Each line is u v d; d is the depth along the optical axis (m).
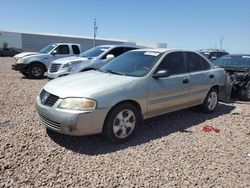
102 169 4.09
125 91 5.03
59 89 4.91
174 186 3.74
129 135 5.17
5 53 42.09
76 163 4.25
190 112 7.30
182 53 6.50
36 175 3.87
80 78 5.46
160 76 5.54
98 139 5.18
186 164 4.35
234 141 5.42
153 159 4.47
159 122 6.36
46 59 14.30
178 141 5.27
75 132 4.59
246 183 3.89
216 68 7.44
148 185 3.74
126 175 3.96
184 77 6.23
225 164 4.42
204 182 3.87
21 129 5.54
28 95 8.98
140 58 6.07
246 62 10.05
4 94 8.97
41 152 4.55
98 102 4.68
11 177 3.80
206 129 5.96
